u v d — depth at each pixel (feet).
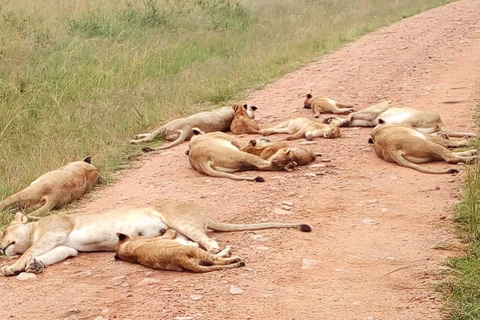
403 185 32.81
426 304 21.71
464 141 37.86
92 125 46.09
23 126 45.37
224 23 80.69
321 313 21.34
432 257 24.98
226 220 29.01
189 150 37.29
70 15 73.61
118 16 75.77
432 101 49.83
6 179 35.60
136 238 25.81
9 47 58.29
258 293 22.65
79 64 58.49
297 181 34.01
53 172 33.06
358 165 36.32
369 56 68.74
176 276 24.18
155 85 56.54
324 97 50.08
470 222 27.32
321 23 86.12
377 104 45.85
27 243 27.02
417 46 73.10
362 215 29.32
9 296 23.52
